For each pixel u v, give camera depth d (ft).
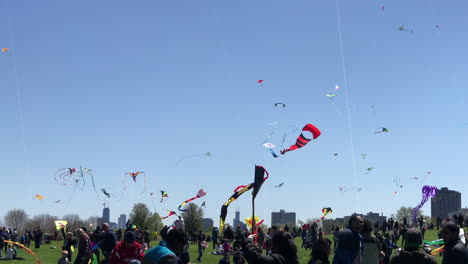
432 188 92.94
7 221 276.00
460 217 143.33
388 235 101.55
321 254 30.17
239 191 33.76
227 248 92.94
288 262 25.22
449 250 27.78
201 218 224.12
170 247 27.30
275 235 25.93
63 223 83.92
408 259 27.02
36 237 151.43
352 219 36.29
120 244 39.88
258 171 31.78
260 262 24.66
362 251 36.09
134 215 266.57
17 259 111.55
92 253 61.72
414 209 94.17
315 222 128.26
